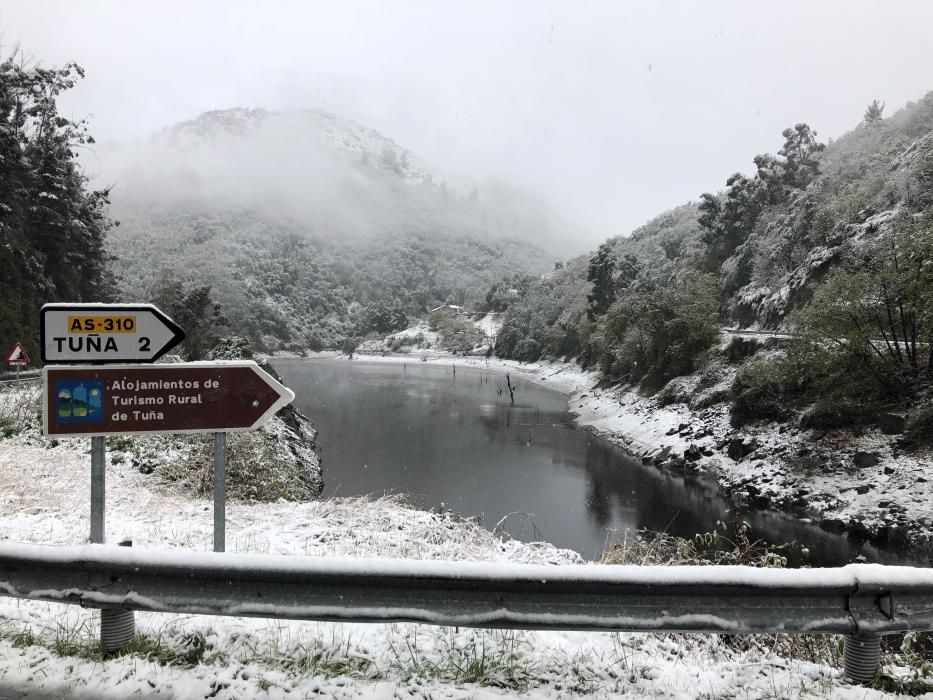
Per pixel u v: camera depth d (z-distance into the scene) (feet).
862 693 10.70
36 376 91.97
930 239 79.87
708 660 13.89
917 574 10.48
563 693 10.98
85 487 33.42
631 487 83.76
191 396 13.94
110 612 11.76
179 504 30.89
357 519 28.37
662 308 148.66
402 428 134.41
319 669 11.62
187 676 11.07
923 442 72.08
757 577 10.12
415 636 13.21
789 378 92.99
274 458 58.49
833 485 73.46
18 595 11.10
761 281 173.99
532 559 24.08
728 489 82.94
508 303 479.82
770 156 222.89
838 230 138.51
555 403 183.93
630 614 10.18
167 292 189.78
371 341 576.20
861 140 239.50
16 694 10.46
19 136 131.13
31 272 120.06
